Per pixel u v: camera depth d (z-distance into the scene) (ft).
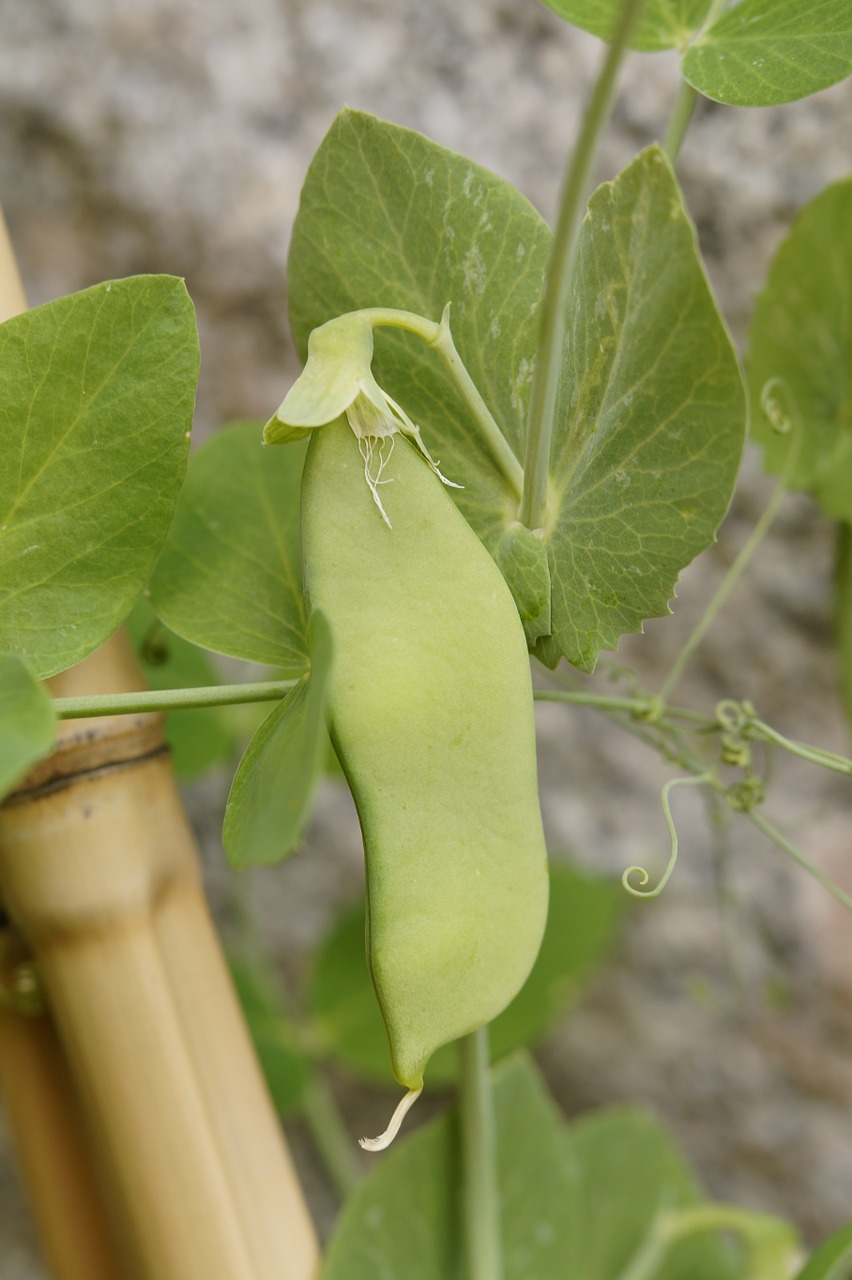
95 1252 1.43
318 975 1.90
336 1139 2.04
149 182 1.84
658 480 1.17
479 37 1.74
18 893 1.27
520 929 1.15
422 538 1.14
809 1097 2.13
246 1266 1.30
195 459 1.31
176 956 1.30
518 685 1.14
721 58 1.26
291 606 1.29
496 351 1.24
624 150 1.74
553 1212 1.51
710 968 2.10
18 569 1.19
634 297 1.15
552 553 1.22
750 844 2.02
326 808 2.18
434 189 1.23
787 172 1.68
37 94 1.81
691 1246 1.72
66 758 1.26
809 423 1.47
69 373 1.18
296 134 1.81
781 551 1.86
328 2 1.75
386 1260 1.37
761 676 1.93
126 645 1.29
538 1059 2.27
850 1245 1.31
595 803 2.07
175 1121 1.29
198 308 1.92
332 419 1.13
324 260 1.24
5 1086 1.42
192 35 1.77
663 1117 2.24
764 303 1.44
